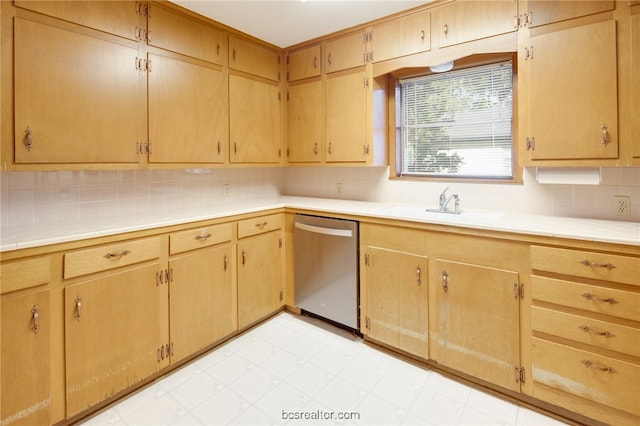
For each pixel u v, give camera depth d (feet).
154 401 6.27
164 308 6.86
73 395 5.56
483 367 6.44
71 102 6.13
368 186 10.18
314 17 8.43
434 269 6.97
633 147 5.69
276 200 10.65
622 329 5.07
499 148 8.20
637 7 5.57
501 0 6.87
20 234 5.53
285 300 9.89
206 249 7.64
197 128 8.29
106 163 6.64
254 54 9.75
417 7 7.95
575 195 7.08
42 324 5.20
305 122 10.32
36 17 5.67
